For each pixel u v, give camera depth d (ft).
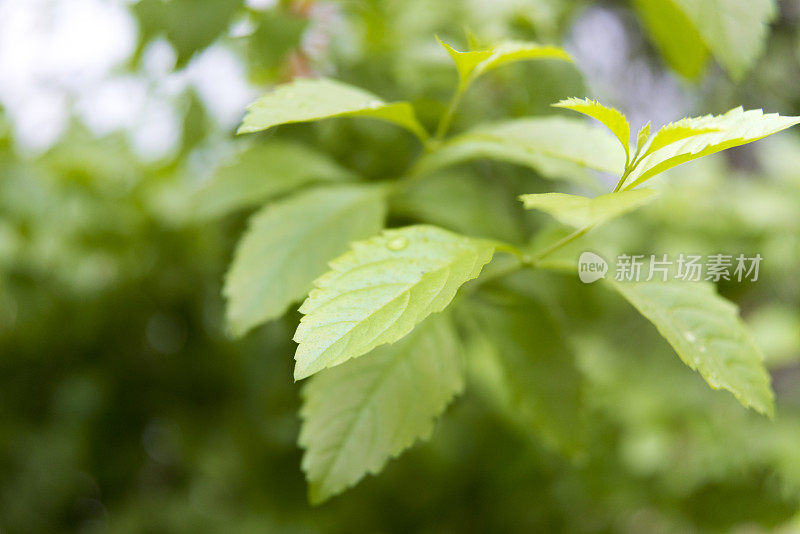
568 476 3.41
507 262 2.15
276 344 2.45
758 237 3.54
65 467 3.50
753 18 2.01
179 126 2.34
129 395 3.49
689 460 3.54
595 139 1.98
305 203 2.06
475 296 2.09
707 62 2.15
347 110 1.91
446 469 3.37
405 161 2.28
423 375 1.99
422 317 1.76
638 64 4.35
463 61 1.93
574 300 2.28
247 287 2.01
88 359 3.44
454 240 1.83
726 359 1.88
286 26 2.17
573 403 2.05
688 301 1.92
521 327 2.07
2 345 3.32
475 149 2.10
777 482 3.41
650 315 1.89
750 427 3.47
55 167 2.82
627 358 3.58
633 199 1.77
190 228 2.94
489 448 3.35
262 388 3.06
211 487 3.77
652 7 2.11
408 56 2.31
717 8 2.01
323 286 1.78
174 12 2.10
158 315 3.34
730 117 1.81
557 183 2.41
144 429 3.56
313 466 1.95
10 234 2.91
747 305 3.90
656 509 3.76
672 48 2.15
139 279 3.20
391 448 1.96
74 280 3.17
